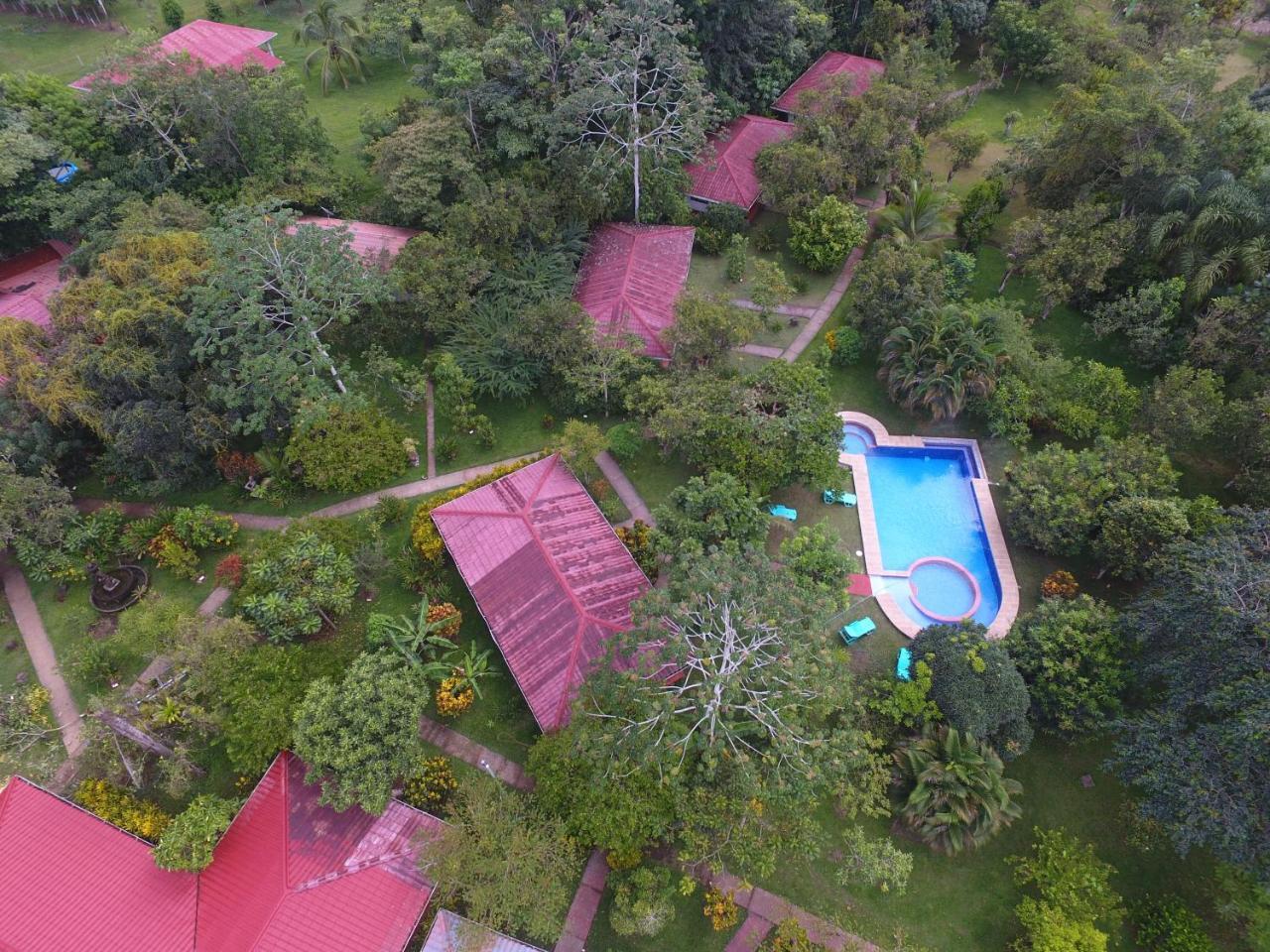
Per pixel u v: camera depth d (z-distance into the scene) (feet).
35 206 135.44
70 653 98.12
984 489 116.67
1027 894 81.20
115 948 70.08
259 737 80.02
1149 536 96.43
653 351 127.95
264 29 222.48
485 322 129.70
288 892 71.00
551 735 84.38
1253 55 194.08
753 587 78.28
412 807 80.18
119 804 84.02
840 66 185.47
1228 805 68.54
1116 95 132.98
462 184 137.49
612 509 111.24
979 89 187.11
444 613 99.19
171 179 143.84
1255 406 103.55
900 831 85.46
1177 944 74.64
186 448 112.16
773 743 72.90
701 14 153.79
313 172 150.10
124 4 229.66
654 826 76.28
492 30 156.87
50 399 105.09
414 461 120.88
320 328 116.06
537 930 72.79
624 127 147.43
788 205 149.28
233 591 103.40
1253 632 73.56
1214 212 116.47
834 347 133.90
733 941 78.79
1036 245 133.28
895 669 97.71
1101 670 86.79
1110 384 114.83
